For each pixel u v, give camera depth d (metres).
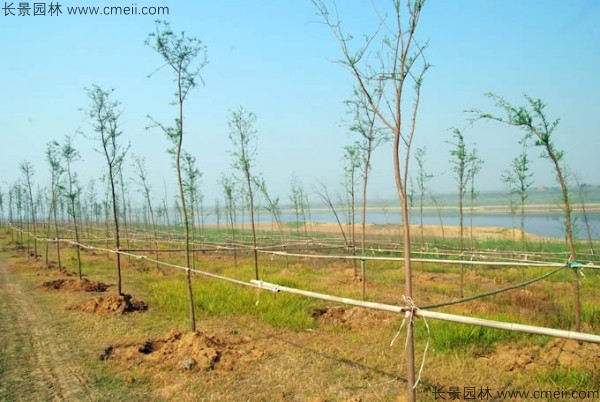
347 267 21.83
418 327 8.52
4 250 28.52
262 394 6.03
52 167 18.52
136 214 49.38
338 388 6.19
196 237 36.22
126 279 16.58
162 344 8.20
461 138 14.62
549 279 16.45
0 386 6.43
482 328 7.92
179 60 8.26
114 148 11.63
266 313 10.02
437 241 30.61
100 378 6.68
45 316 10.40
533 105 7.21
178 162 8.48
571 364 6.40
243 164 14.88
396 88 4.58
